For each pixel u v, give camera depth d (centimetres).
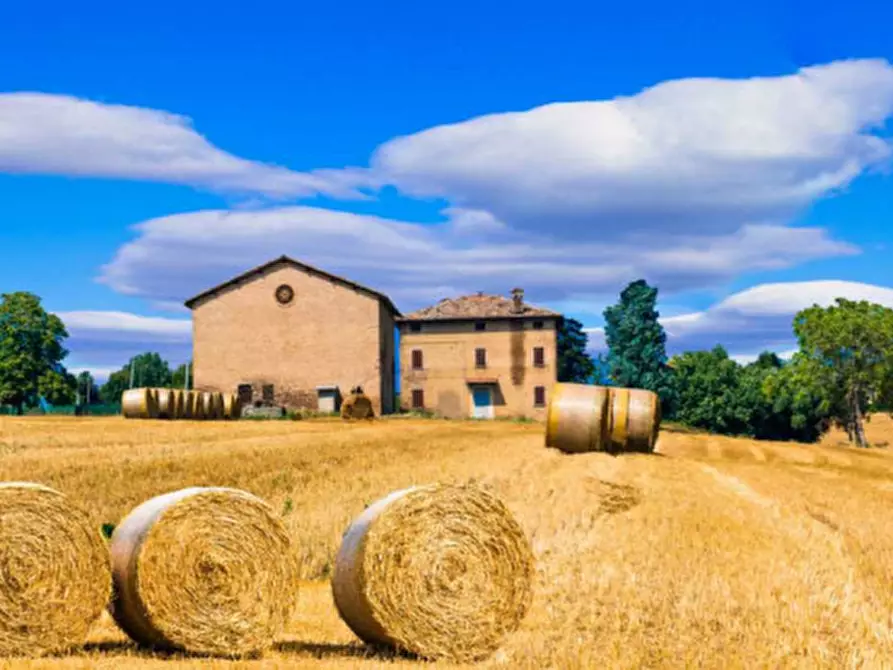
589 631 1095
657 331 9644
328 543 1727
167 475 2544
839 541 1705
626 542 1650
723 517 1938
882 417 13050
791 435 10800
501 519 1144
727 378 10844
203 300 7156
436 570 1105
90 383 13238
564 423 3131
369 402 5984
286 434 4184
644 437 3278
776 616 1143
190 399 5519
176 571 1038
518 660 995
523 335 7481
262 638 1076
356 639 1141
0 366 8556
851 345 8106
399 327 7600
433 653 1089
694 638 1050
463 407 7488
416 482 2405
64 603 991
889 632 1088
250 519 1083
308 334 7081
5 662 896
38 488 991
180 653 1038
